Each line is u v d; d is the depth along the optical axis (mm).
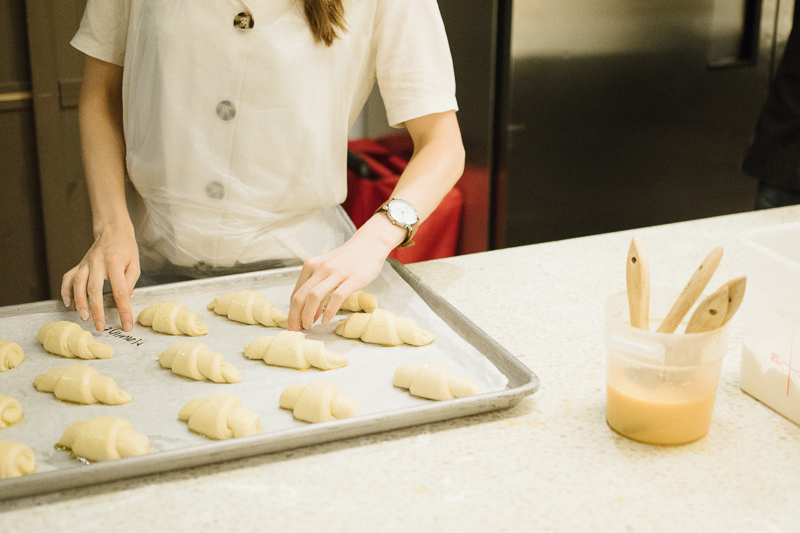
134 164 1365
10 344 1035
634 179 2619
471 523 712
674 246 1479
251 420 856
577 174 2531
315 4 1239
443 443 839
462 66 2473
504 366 989
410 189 1274
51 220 2619
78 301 1110
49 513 722
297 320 1074
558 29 2312
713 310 766
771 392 903
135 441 813
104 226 1255
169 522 712
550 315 1187
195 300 1245
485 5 2287
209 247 1406
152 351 1078
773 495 753
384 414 831
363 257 1136
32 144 2535
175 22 1250
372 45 1358
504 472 788
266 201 1390
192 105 1300
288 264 1453
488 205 2521
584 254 1455
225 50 1261
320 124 1354
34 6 2350
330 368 1016
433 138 1360
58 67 2451
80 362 1048
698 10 2463
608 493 755
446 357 1040
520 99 2355
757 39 2562
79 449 812
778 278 856
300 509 731
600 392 954
